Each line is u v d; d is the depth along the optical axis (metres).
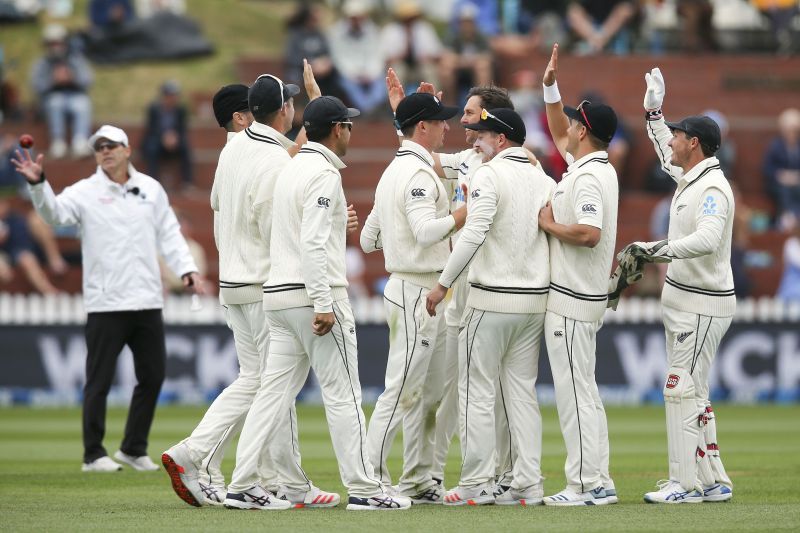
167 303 66.06
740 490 32.75
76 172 81.31
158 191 39.44
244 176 29.38
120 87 96.62
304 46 81.69
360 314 67.06
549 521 25.95
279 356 28.45
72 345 65.94
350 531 24.45
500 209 28.69
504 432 30.19
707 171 29.86
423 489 29.83
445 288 28.44
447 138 81.50
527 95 79.44
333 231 28.14
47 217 37.53
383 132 84.56
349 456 28.09
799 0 91.25
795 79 87.69
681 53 90.69
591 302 28.97
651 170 82.38
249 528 25.00
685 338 29.98
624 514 27.17
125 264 38.41
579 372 28.95
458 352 29.72
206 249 77.56
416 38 85.12
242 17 111.44
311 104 28.17
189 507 28.91
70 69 82.50
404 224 29.31
